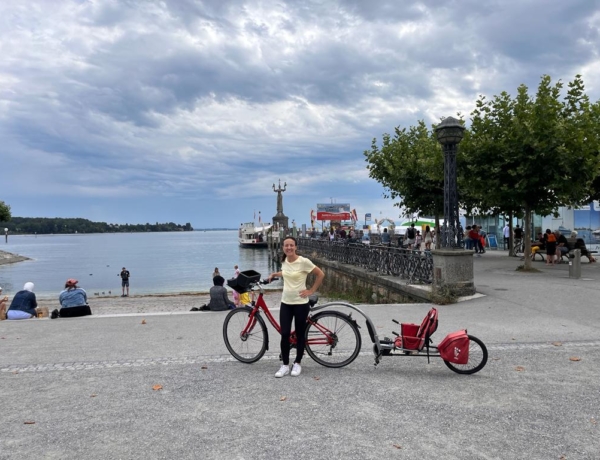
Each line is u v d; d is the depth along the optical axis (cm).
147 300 2736
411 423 421
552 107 1513
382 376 559
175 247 13100
